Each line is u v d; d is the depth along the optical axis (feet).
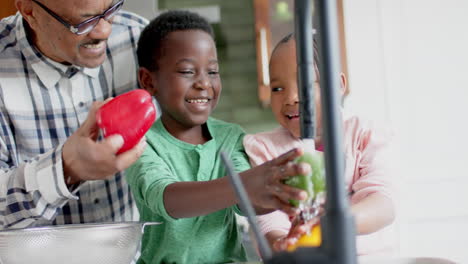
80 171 2.89
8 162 4.04
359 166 3.81
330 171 1.36
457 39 8.45
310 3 1.58
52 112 4.13
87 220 4.15
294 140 3.92
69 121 4.18
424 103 8.45
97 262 2.63
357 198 3.63
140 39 4.12
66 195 3.06
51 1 3.28
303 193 2.02
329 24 1.36
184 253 3.63
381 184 3.59
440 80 8.46
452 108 8.42
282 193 2.08
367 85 8.50
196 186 2.90
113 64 4.35
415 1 8.48
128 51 4.42
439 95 8.45
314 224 2.16
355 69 8.50
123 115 2.70
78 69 4.13
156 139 3.74
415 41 8.50
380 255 3.85
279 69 3.77
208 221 3.63
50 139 4.14
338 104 1.37
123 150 2.74
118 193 4.27
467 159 8.37
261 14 9.79
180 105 3.74
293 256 1.36
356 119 4.01
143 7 7.62
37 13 3.39
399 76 8.49
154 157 3.56
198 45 3.75
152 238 3.70
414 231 8.20
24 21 3.98
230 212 3.80
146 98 2.77
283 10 9.77
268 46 9.80
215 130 4.01
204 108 3.78
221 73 11.49
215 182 2.86
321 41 1.37
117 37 4.39
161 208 3.00
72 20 3.31
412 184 8.32
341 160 1.36
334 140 1.36
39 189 3.06
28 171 3.06
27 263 2.58
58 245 2.55
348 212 1.35
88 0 3.26
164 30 3.86
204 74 3.77
